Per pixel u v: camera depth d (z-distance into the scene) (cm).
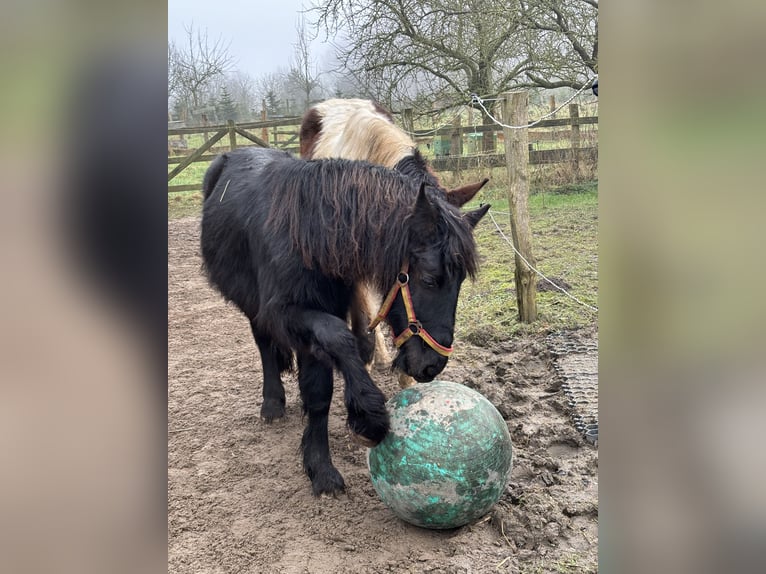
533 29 1012
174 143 1655
